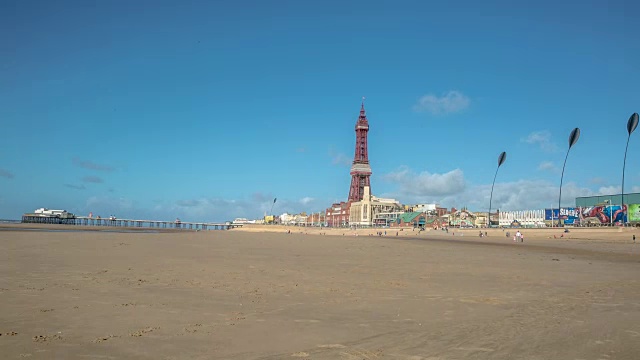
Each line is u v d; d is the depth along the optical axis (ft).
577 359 30.30
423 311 47.62
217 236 280.92
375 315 45.29
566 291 63.00
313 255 126.72
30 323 39.11
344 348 33.14
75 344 33.14
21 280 63.05
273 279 71.61
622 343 34.24
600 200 510.17
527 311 47.70
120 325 39.22
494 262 112.47
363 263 103.60
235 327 39.29
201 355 31.14
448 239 333.01
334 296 56.65
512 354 31.42
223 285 63.93
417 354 31.50
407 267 96.12
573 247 208.64
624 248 200.44
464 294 59.36
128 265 85.56
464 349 32.68
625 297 57.47
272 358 30.60
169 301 50.80
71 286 59.11
